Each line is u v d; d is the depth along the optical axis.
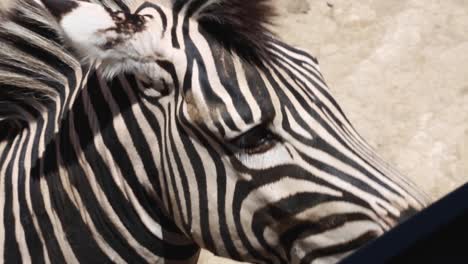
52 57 3.62
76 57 3.35
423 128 6.80
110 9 3.27
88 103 3.52
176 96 3.27
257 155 3.23
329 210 3.25
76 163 3.53
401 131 6.80
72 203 3.56
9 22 3.56
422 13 7.62
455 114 6.89
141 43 3.22
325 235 3.29
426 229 2.13
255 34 3.25
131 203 3.52
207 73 3.21
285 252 3.41
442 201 2.17
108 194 3.52
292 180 3.24
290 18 7.62
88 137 3.50
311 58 3.51
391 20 7.57
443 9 7.67
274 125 3.21
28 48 3.60
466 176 6.51
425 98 7.02
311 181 3.23
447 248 2.11
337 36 7.49
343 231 3.26
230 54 3.24
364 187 3.25
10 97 3.69
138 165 3.45
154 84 3.30
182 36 3.27
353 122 6.85
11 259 3.66
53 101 3.71
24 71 3.64
